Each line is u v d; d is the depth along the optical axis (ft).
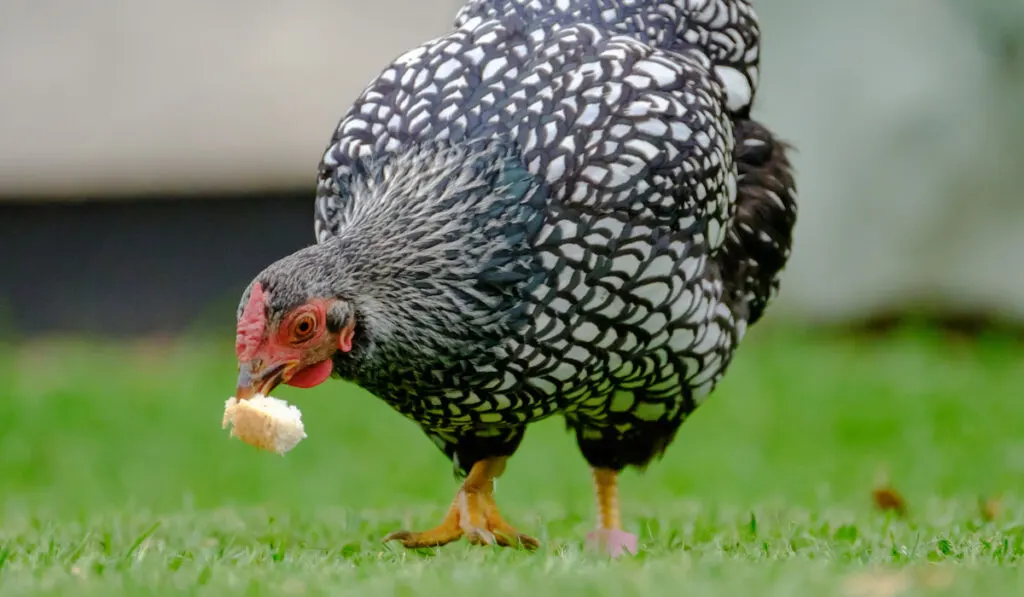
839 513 57.82
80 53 139.03
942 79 120.37
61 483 86.69
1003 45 119.44
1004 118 119.96
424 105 45.37
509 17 48.85
